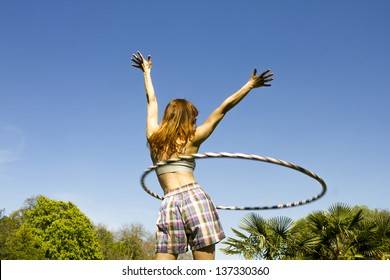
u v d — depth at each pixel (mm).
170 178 3867
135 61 4777
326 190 5449
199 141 3994
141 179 5277
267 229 17516
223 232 3773
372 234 16891
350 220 17562
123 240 60500
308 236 17688
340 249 17438
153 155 4090
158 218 3820
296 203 6137
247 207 6473
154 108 4430
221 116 3982
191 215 3693
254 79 3973
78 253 49031
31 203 52594
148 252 60031
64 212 50781
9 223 38969
